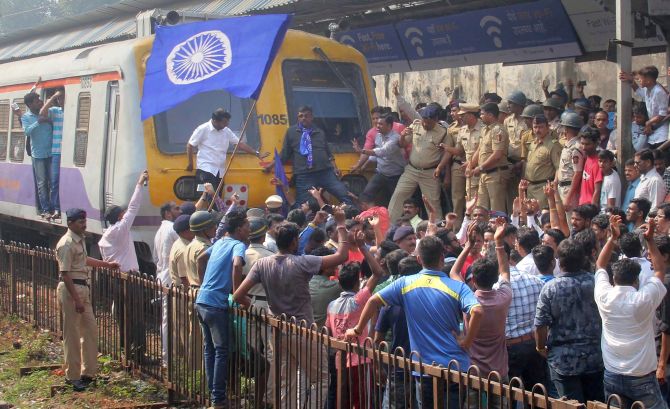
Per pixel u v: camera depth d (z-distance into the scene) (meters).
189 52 8.98
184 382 7.65
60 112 12.41
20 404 7.99
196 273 7.83
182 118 10.49
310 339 5.95
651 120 9.18
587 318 5.77
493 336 5.71
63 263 8.25
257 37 8.70
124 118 10.46
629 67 8.51
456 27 13.20
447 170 10.37
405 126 11.85
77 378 8.40
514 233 7.22
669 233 6.65
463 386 4.92
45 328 10.56
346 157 11.23
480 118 10.00
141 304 8.46
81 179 11.51
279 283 6.53
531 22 12.16
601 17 11.31
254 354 6.66
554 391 6.32
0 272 11.81
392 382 5.40
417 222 9.55
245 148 10.38
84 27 20.39
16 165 13.96
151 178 10.20
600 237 6.91
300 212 8.62
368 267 7.34
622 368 5.45
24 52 21.66
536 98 16.73
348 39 14.97
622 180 8.55
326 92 11.27
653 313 5.47
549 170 9.18
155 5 17.23
